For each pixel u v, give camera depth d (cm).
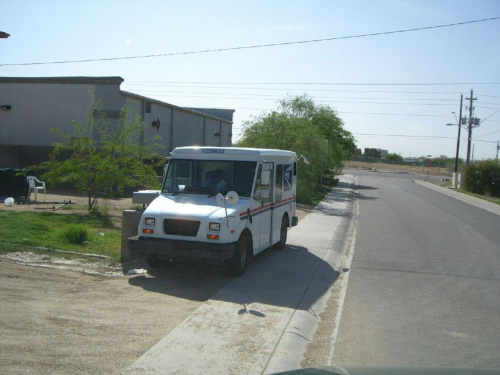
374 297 832
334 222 1811
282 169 1136
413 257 1220
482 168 4156
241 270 884
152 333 579
